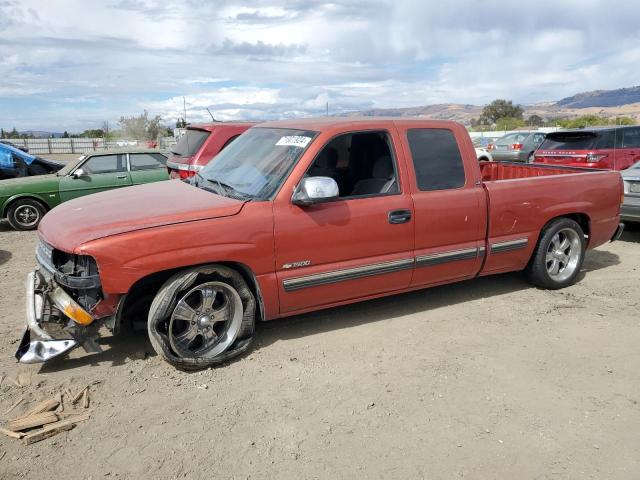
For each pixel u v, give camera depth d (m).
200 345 4.04
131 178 10.52
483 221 4.99
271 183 4.14
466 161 4.92
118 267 3.54
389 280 4.61
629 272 6.50
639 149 11.90
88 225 3.72
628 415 3.42
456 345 4.39
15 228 9.88
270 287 4.08
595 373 3.95
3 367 3.96
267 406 3.48
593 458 3.01
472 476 2.86
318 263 4.23
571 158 12.01
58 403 3.45
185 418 3.33
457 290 5.73
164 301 3.73
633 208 7.99
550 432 3.24
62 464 2.91
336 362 4.08
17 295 5.64
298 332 4.62
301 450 3.05
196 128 8.67
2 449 3.02
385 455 3.01
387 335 4.58
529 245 5.38
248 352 4.23
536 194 5.30
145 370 3.92
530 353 4.26
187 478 2.81
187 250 3.70
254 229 3.92
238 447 3.07
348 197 4.35
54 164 12.38
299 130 4.53
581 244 5.82
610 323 4.86
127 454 2.99
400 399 3.58
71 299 3.62
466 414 3.41
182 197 4.25
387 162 4.61
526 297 5.53
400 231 4.53
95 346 3.79
